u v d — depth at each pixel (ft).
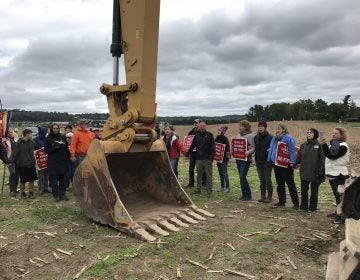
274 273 16.44
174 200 25.64
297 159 28.02
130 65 23.12
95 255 18.30
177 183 25.48
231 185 38.14
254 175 45.70
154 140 24.14
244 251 18.92
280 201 28.66
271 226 23.18
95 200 22.99
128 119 22.77
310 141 26.45
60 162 29.76
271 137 29.53
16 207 27.86
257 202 30.01
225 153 34.09
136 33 22.72
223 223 23.65
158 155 25.93
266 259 17.97
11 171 32.42
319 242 20.45
